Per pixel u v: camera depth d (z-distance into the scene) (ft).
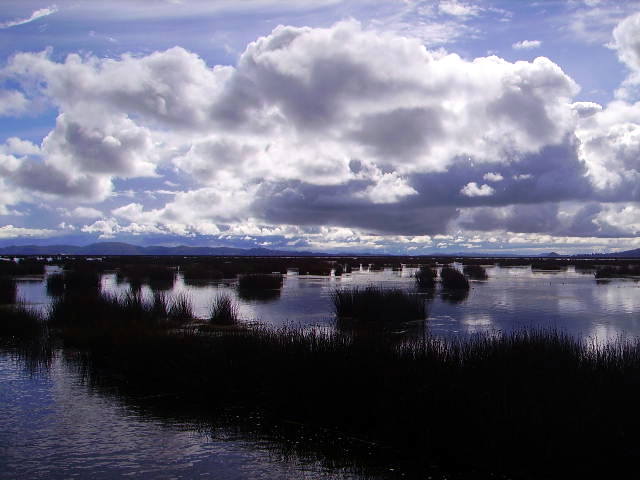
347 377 36.68
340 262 343.26
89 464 29.40
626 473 27.37
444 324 73.67
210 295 115.75
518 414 30.07
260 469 29.01
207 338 51.21
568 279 185.47
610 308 93.35
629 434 28.73
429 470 28.89
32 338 61.57
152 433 33.88
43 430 34.17
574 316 82.84
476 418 30.71
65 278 123.54
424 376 35.73
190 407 38.65
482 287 144.15
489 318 80.12
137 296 82.69
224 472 28.55
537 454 28.71
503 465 29.09
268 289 131.23
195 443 32.27
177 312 74.79
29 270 180.96
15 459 29.99
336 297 86.38
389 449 31.76
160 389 42.88
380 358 38.86
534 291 129.59
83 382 44.68
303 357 40.55
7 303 91.09
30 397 40.78
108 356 50.60
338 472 28.58
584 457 28.02
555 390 32.45
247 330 60.85
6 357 53.06
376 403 34.47
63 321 68.08
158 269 166.81
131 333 54.70
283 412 37.76
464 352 39.91
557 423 29.17
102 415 37.06
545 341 42.50
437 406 32.45
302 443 32.40
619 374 34.91
